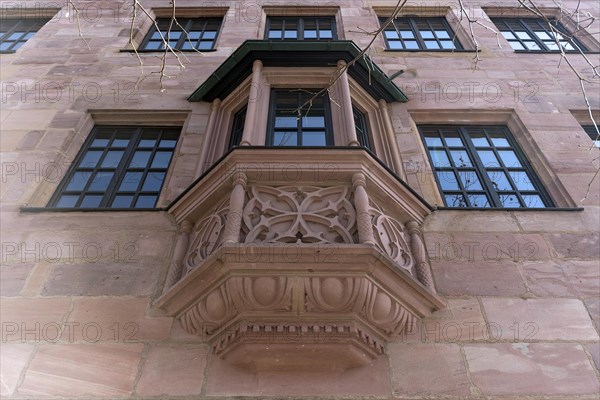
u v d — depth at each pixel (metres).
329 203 3.89
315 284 3.24
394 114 6.05
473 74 6.87
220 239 3.71
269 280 3.24
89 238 4.30
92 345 3.48
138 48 7.65
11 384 3.24
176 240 4.30
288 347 3.20
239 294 3.23
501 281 3.99
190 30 8.58
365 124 5.86
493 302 3.82
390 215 4.29
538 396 3.21
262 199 3.96
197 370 3.31
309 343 3.21
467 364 3.38
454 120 6.13
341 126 4.98
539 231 4.46
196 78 6.72
